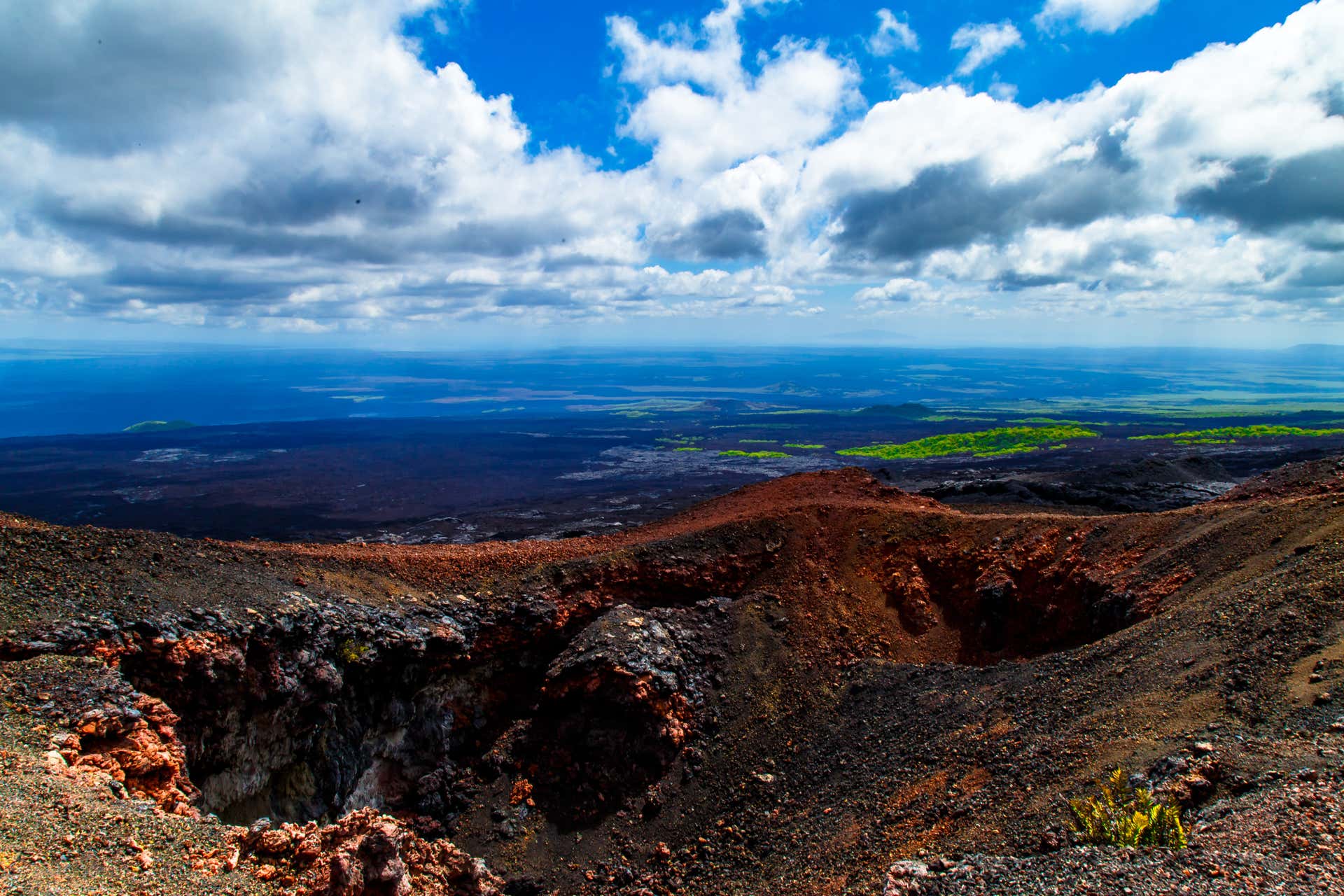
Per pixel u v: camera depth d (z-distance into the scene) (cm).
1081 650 2730
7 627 2258
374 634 3133
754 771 3145
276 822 2794
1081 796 1819
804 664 3581
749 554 4125
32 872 1298
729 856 2844
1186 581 3138
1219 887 1196
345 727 3034
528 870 3009
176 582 2798
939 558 4075
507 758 3394
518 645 3588
